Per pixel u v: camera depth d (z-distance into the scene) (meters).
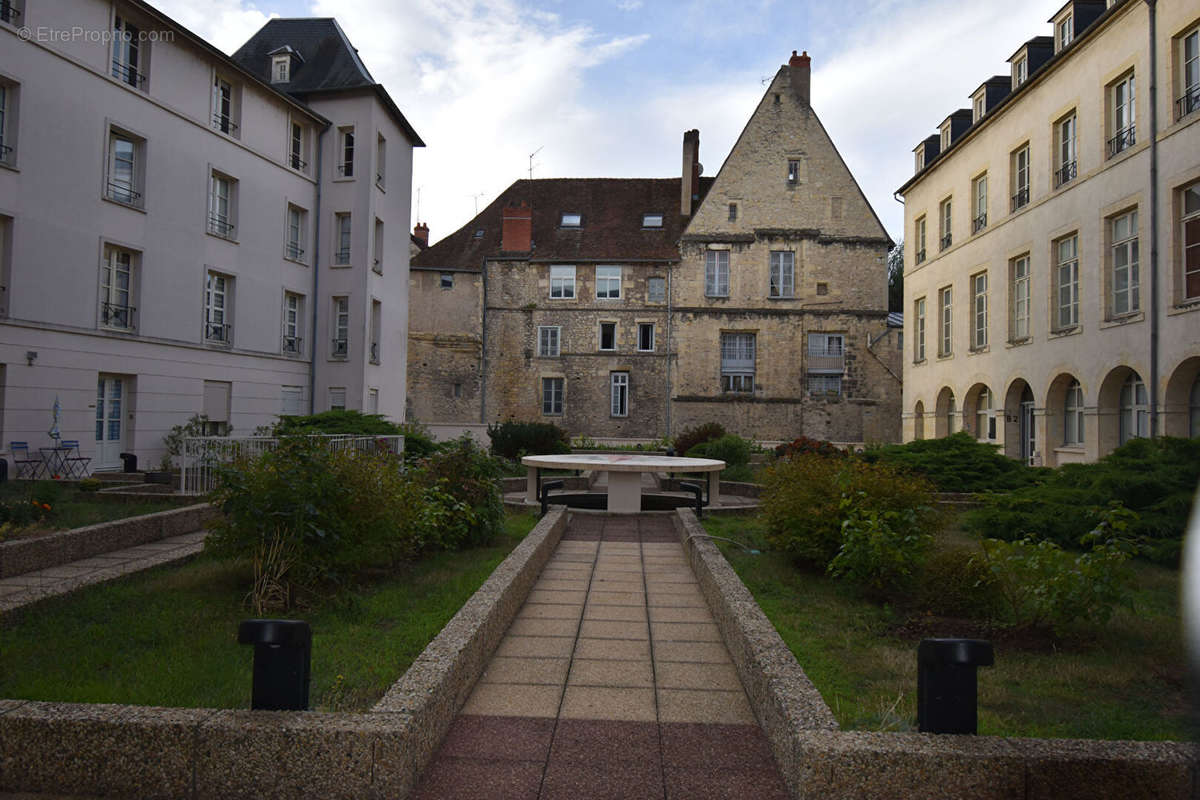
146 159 17.84
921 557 6.62
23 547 7.17
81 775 3.23
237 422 20.81
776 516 8.12
